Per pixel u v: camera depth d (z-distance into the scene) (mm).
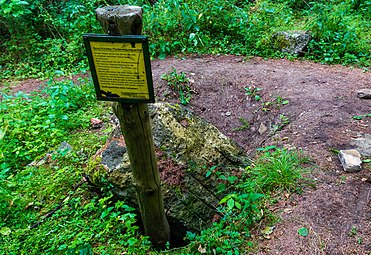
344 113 3832
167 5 6266
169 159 2850
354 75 4922
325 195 2686
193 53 6016
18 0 5949
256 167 3020
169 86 4891
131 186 2717
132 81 1893
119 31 1845
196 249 2395
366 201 2609
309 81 4734
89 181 2959
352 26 5980
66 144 3754
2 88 5590
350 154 3006
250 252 2350
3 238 2674
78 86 5012
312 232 2424
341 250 2297
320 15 6027
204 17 6250
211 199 2820
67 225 2738
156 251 2494
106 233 2625
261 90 4676
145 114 2053
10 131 3887
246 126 4367
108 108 4547
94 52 1851
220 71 5223
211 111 4719
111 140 3035
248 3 7289
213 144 3146
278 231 2469
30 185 3236
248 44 6047
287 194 2740
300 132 3584
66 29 6645
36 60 6344
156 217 2430
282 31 5887
